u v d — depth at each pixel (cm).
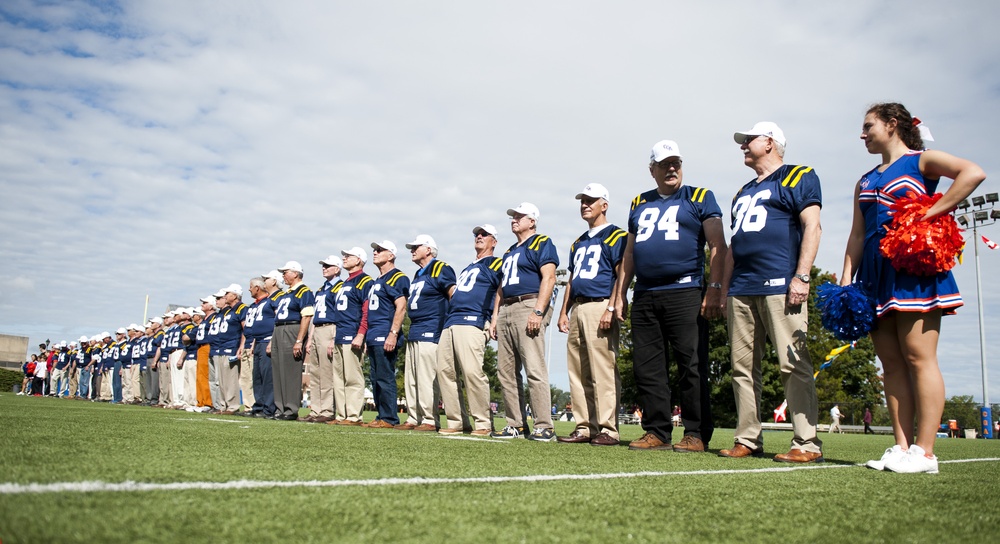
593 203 637
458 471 317
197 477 258
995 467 467
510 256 701
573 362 628
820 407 3669
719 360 3731
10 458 283
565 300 655
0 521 170
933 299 386
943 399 394
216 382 1246
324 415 945
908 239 376
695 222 542
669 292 542
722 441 863
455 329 741
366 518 198
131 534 167
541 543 180
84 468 264
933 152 398
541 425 655
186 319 1446
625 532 197
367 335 881
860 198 430
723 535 200
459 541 177
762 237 486
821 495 282
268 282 1121
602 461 405
